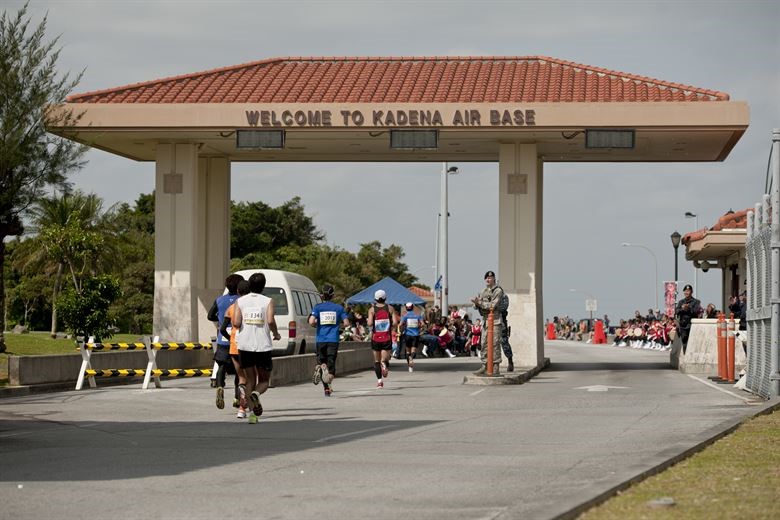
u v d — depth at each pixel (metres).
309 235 131.12
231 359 22.52
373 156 47.59
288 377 34.22
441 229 74.62
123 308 96.44
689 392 29.25
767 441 16.42
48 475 13.80
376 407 24.97
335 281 110.94
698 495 11.32
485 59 47.25
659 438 17.83
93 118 39.81
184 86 43.09
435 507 11.26
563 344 97.25
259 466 14.59
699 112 38.78
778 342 24.91
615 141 39.28
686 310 41.06
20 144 35.00
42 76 35.69
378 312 31.70
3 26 35.34
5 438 18.30
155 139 42.31
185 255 42.25
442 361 56.03
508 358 36.75
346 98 41.12
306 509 11.23
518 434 18.66
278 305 42.31
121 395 28.17
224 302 24.16
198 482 13.16
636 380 35.28
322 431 19.39
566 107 39.12
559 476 13.41
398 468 14.31
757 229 27.89
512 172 42.12
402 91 41.88
